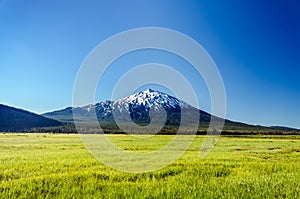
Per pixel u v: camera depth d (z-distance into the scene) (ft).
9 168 51.62
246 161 68.80
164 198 34.40
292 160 75.41
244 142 167.94
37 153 82.58
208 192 36.45
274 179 44.93
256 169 56.54
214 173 51.19
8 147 108.17
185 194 35.50
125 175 47.42
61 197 33.86
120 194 35.55
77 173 47.06
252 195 35.63
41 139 185.06
